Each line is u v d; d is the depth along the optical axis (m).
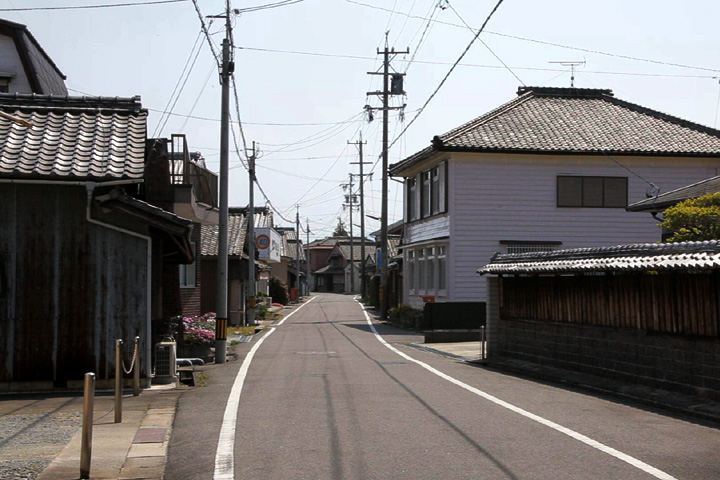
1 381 11.58
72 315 11.82
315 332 27.81
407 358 17.64
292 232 114.12
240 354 19.20
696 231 14.59
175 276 19.03
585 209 27.80
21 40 22.92
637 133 29.08
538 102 31.91
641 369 11.58
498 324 17.22
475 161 27.28
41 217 11.79
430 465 6.74
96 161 11.89
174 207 16.06
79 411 9.98
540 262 14.74
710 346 9.96
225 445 7.71
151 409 10.20
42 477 6.52
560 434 8.14
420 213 31.00
